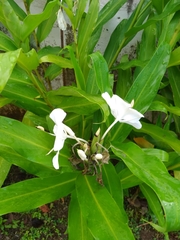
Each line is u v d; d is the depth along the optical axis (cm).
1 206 28
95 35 44
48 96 34
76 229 31
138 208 53
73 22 34
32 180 31
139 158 27
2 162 44
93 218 27
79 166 32
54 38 53
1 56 22
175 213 24
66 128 27
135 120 25
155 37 42
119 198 32
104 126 34
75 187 32
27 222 51
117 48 46
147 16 49
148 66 32
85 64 38
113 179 33
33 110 37
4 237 49
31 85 35
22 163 33
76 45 36
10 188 30
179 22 37
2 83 22
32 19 26
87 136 41
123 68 41
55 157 26
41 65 49
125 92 45
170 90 50
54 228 51
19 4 49
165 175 26
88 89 34
